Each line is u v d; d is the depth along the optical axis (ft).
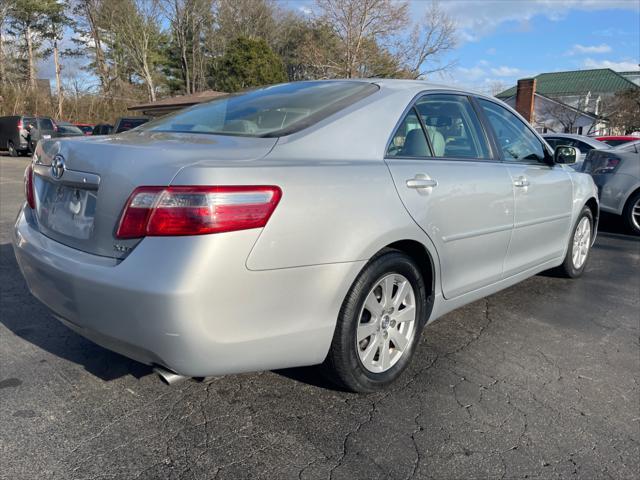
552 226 13.15
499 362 10.13
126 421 7.89
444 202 9.17
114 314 6.59
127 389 8.80
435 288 9.44
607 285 15.31
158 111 117.29
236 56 117.80
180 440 7.47
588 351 10.75
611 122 117.80
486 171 10.43
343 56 92.12
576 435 7.84
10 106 108.78
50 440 7.39
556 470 7.04
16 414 7.98
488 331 11.66
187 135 8.49
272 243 6.68
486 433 7.81
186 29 175.52
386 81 10.03
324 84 10.21
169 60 178.40
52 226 8.05
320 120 8.36
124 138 8.41
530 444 7.59
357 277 7.82
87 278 6.70
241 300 6.56
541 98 132.05
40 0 145.79
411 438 7.64
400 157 8.86
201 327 6.32
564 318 12.56
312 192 7.14
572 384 9.35
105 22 160.76
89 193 7.28
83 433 7.57
